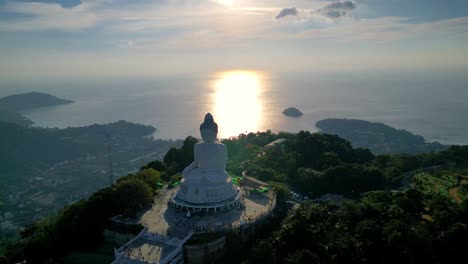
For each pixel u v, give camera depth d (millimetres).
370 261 113125
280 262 110750
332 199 160750
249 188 158750
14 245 144375
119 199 136500
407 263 109938
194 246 113938
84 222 130375
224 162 142375
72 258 123312
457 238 112625
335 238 117375
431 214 128750
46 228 136375
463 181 162250
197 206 133750
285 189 154250
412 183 174000
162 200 148750
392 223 117500
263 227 128250
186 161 198500
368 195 145000
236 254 118125
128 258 111562
